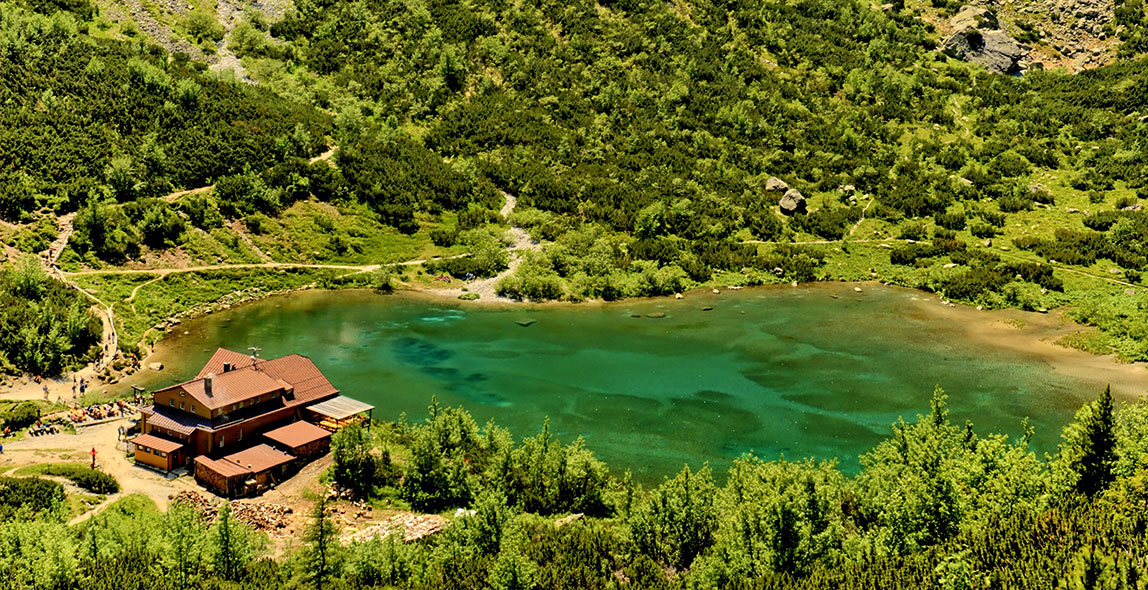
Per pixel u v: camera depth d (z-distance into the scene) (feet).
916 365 283.38
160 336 293.43
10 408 227.20
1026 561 117.91
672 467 206.18
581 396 249.96
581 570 139.85
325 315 325.01
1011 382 268.62
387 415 232.94
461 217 412.77
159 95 424.46
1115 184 470.80
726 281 389.80
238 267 349.82
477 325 319.06
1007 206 451.53
